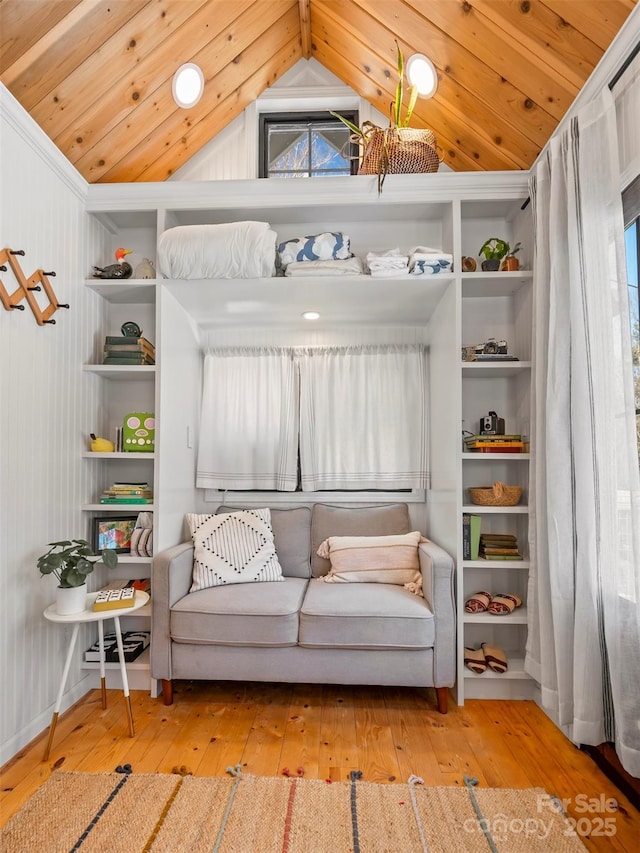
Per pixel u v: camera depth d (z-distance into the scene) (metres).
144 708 2.42
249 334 3.31
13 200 2.10
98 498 2.84
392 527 2.99
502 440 2.63
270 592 2.52
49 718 2.27
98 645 2.67
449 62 2.43
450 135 2.89
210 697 2.53
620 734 1.69
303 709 2.41
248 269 2.57
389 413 3.17
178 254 2.57
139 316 3.07
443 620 2.35
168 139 2.91
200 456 3.19
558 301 2.12
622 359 1.72
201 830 1.59
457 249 2.63
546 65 2.13
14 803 1.72
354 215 2.92
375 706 2.45
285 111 3.37
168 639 2.40
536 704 2.48
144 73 2.39
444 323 2.79
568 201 2.02
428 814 1.66
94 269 2.77
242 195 2.71
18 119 2.07
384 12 2.42
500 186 2.64
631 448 1.68
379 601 2.38
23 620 2.12
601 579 1.82
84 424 2.71
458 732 2.20
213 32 2.48
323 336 3.29
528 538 2.66
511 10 2.01
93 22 2.02
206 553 2.68
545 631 2.18
